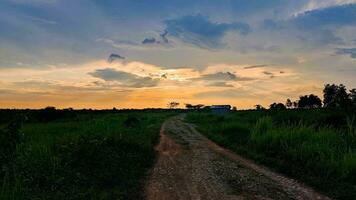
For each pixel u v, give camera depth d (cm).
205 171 1541
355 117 2289
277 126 2466
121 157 1628
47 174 1135
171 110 16062
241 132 2983
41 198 969
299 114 2938
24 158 1206
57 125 3086
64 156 1349
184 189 1221
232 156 1970
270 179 1372
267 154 1892
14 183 1019
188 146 2439
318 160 1541
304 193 1166
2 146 1167
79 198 1028
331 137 1822
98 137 1855
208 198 1108
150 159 1831
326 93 6147
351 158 1388
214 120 5153
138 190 1209
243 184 1290
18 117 1227
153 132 3416
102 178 1266
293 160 1656
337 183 1244
